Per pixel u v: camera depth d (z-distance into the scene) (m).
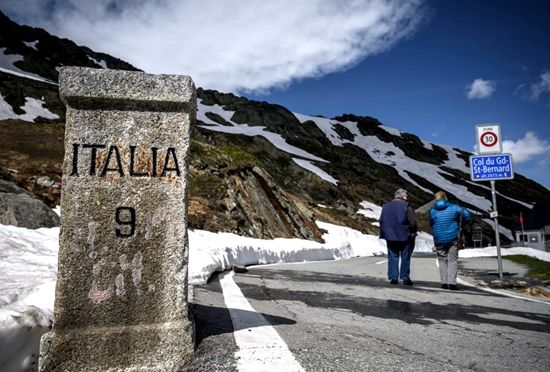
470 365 2.68
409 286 7.41
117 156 2.61
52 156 16.05
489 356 2.93
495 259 15.91
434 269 11.60
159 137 2.67
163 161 2.66
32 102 40.94
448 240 7.18
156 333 2.48
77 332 2.42
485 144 8.79
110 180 2.59
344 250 20.12
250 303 4.59
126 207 2.59
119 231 2.56
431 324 4.03
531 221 45.47
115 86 2.61
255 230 18.67
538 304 5.75
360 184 56.56
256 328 3.21
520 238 45.28
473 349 3.10
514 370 2.62
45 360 2.36
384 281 8.20
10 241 7.16
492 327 4.04
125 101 2.64
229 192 19.45
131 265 2.55
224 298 4.80
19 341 2.52
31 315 2.66
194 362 2.40
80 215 2.53
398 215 7.61
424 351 2.96
